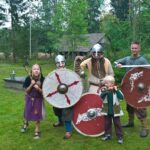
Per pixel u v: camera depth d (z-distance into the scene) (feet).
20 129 14.34
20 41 79.15
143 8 38.83
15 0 109.50
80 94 12.83
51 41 84.43
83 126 13.09
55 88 12.83
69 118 12.95
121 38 35.78
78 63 14.39
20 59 79.36
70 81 12.82
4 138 13.24
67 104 12.82
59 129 14.24
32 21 104.22
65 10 71.31
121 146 12.27
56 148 12.14
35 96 13.15
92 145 12.35
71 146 12.29
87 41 73.87
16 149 12.12
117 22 39.91
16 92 25.29
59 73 12.81
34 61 81.71
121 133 12.58
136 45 13.32
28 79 13.30
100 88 13.25
